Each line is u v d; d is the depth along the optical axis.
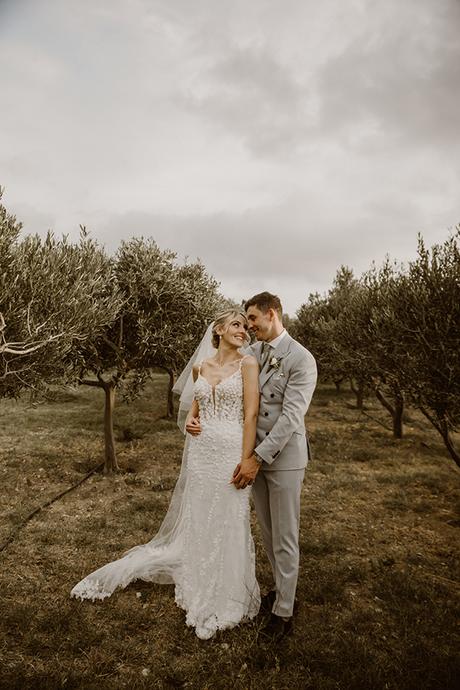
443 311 5.40
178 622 3.24
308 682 2.62
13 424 11.29
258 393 3.23
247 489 3.31
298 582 3.88
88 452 8.88
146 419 12.73
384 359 6.46
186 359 8.11
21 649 2.88
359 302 8.36
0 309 4.29
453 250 5.50
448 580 4.05
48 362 5.01
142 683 2.60
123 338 7.65
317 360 14.48
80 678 2.61
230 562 3.21
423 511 5.97
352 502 6.29
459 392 5.11
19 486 6.59
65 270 5.02
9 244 4.52
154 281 7.25
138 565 3.76
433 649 2.94
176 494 4.08
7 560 4.20
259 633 3.05
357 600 3.67
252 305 3.24
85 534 4.81
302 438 3.16
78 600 3.48
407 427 12.73
